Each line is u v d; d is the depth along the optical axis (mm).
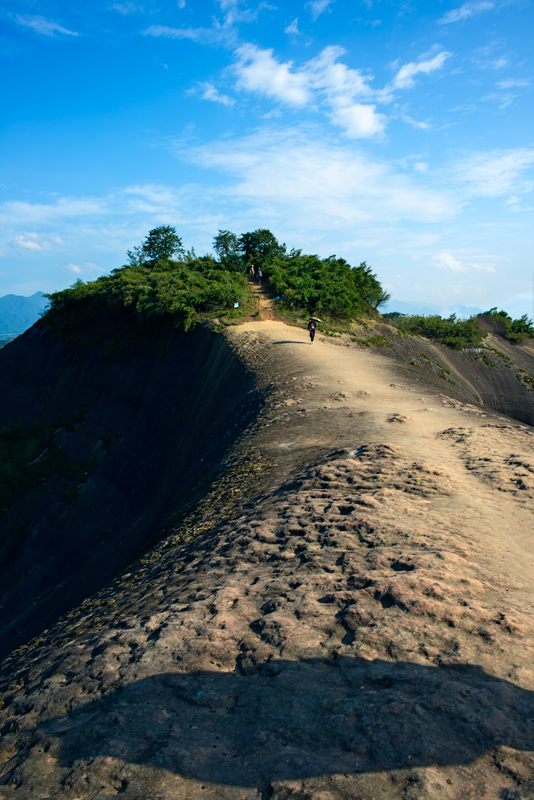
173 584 5203
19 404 45219
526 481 6215
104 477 33281
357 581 4051
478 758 2238
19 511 33562
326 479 7023
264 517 6199
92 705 3125
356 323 36312
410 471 6883
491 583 3943
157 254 46312
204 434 21625
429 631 3287
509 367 40219
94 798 2291
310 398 14789
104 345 40562
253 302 36188
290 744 2482
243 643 3504
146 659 3488
